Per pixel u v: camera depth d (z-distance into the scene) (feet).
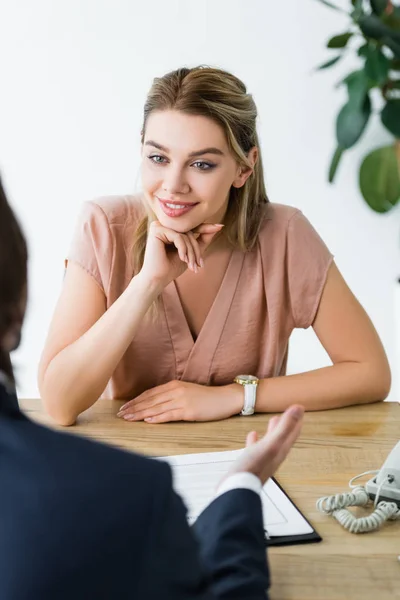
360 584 2.93
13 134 9.48
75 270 5.26
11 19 9.21
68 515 1.72
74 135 9.48
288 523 3.35
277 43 9.24
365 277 9.64
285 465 4.03
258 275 5.42
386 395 5.24
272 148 9.48
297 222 5.56
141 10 9.19
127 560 1.74
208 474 3.81
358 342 5.41
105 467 1.81
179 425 4.66
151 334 5.30
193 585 1.89
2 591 1.66
